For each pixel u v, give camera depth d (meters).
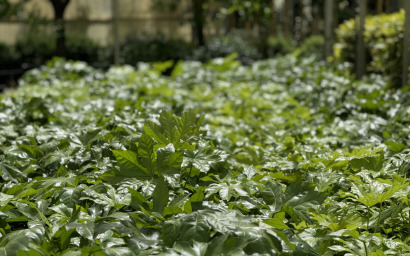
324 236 3.18
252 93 9.45
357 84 8.05
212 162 3.69
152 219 2.99
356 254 3.03
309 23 22.00
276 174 4.00
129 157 3.52
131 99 7.95
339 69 10.58
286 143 5.13
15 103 6.24
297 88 8.88
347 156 4.34
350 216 3.33
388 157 4.53
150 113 5.73
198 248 2.58
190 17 21.62
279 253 2.62
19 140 4.82
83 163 4.05
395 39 8.98
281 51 21.58
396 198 3.63
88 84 10.22
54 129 4.91
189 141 3.88
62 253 2.66
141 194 3.39
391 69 9.16
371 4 12.20
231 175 3.71
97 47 20.95
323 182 3.71
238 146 5.41
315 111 7.03
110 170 3.82
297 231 3.18
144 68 12.09
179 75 11.83
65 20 21.14
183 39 22.11
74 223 2.81
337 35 12.76
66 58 20.16
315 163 4.20
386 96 6.94
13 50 19.27
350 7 13.84
